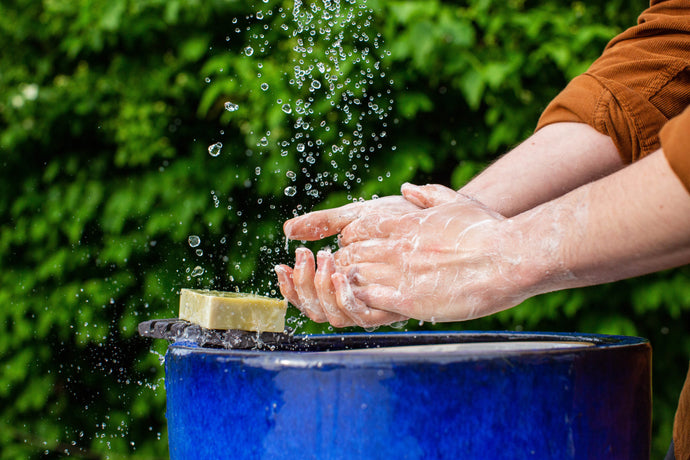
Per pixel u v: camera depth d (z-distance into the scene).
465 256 0.72
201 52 2.16
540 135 1.01
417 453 0.58
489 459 0.59
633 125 0.89
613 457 0.64
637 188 0.60
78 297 2.31
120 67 2.34
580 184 0.97
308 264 0.86
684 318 2.13
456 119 2.12
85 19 2.25
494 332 0.97
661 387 2.12
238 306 0.80
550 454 0.60
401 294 0.77
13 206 2.48
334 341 0.93
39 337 2.43
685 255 0.60
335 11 1.93
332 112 2.00
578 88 0.97
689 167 0.55
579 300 2.00
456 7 2.13
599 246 0.62
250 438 0.62
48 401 2.46
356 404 0.59
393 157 2.04
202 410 0.66
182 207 2.15
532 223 0.68
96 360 2.38
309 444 0.60
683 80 0.89
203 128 2.26
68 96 2.37
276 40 2.07
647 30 0.94
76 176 2.42
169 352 0.74
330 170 2.03
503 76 1.94
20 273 2.50
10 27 2.48
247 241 2.13
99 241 2.36
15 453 2.42
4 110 2.47
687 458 0.83
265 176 2.07
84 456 2.41
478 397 0.58
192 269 2.19
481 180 1.01
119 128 2.30
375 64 1.96
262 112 2.02
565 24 2.02
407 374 0.58
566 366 0.61
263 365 0.62
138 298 2.28
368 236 0.83
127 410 2.35
